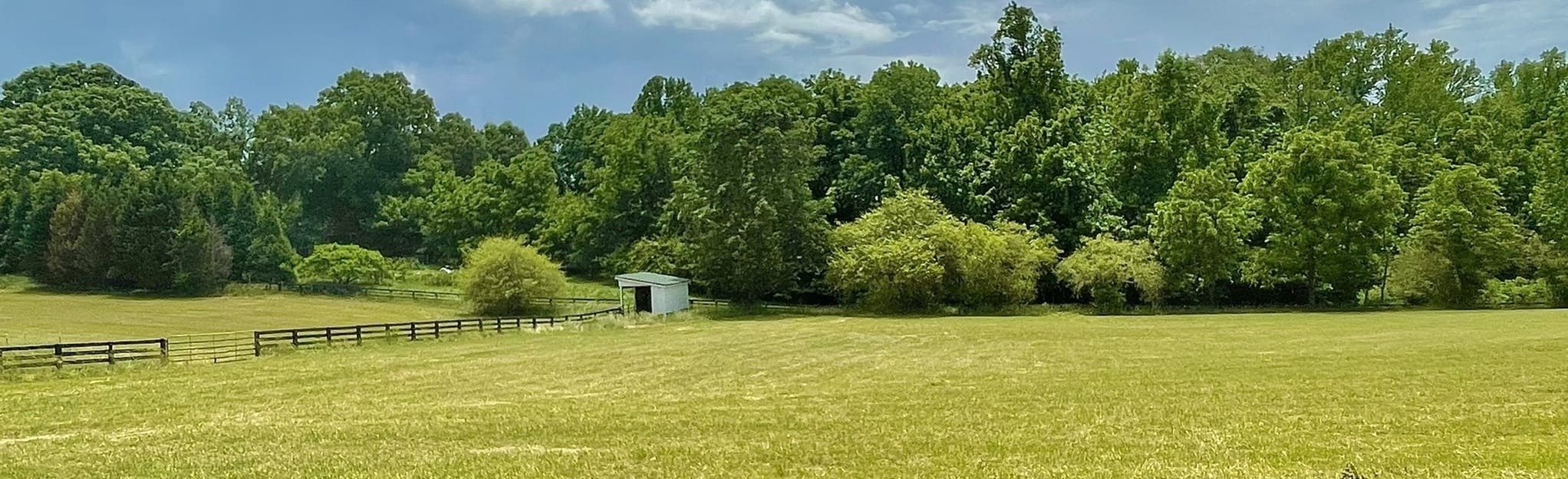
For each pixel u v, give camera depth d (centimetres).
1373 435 1277
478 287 5231
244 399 2088
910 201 5700
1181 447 1230
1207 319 4288
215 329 4688
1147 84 6144
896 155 6644
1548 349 2255
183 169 8656
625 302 5384
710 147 5681
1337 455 1127
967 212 5941
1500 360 2103
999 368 2400
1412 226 5066
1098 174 5916
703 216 5538
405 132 10512
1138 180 6044
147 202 6938
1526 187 5597
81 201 7250
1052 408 1667
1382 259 5119
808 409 1722
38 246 7431
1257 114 6322
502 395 2081
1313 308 5066
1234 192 5450
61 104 9825
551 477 1142
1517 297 4878
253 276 7250
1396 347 2506
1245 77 7025
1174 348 2814
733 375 2384
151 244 6825
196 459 1327
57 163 9012
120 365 2745
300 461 1288
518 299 5203
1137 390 1877
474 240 7975
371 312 5531
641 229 7200
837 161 6750
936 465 1155
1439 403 1571
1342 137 5053
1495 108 6259
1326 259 5028
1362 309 4859
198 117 11362
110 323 4962
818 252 5650
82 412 1906
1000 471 1104
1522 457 1075
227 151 10100
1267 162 5294
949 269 5366
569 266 7494
